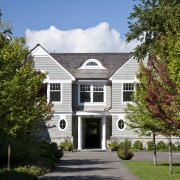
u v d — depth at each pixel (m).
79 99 42.16
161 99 15.85
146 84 18.64
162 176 18.42
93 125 43.06
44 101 21.11
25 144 22.47
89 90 42.25
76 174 19.78
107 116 41.66
